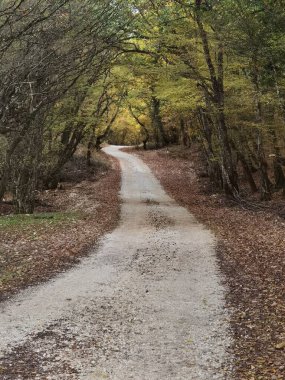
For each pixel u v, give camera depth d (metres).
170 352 5.81
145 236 15.42
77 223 17.94
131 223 18.58
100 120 30.72
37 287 9.16
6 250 12.84
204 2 20.19
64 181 38.03
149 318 7.15
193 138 48.62
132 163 49.25
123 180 37.50
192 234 15.65
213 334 6.43
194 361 5.52
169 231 16.42
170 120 49.75
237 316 7.20
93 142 43.62
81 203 25.98
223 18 18.38
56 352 5.81
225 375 5.12
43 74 12.01
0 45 10.34
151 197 28.56
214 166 30.69
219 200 25.09
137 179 38.22
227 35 18.36
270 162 31.03
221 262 11.27
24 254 12.34
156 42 20.33
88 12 11.59
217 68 21.06
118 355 5.72
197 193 29.86
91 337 6.34
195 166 42.72
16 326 6.78
